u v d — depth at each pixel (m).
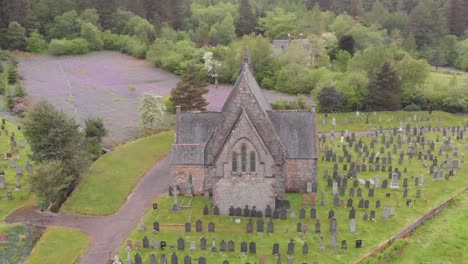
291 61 126.25
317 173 68.62
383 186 64.62
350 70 117.06
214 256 47.81
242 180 54.97
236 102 55.56
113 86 120.56
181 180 61.94
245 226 53.72
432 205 60.03
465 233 54.38
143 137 84.75
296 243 50.22
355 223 53.59
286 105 100.81
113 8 169.62
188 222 52.41
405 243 51.84
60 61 144.00
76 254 48.59
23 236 52.34
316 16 165.75
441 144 83.62
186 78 89.62
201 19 184.88
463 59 147.25
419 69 108.44
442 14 171.00
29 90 112.62
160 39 151.50
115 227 54.56
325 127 93.38
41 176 55.25
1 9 151.00
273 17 173.50
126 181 66.62
